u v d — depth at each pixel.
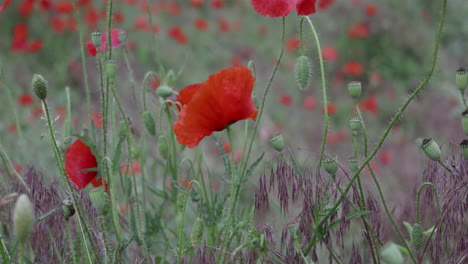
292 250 1.15
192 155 1.80
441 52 3.02
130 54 2.71
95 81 2.76
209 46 3.38
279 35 3.55
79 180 1.22
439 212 1.16
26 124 2.08
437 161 1.20
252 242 1.15
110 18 1.24
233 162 1.14
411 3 3.47
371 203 1.18
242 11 3.77
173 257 1.28
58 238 1.19
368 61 3.27
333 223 1.15
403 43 3.28
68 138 1.23
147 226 1.29
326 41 3.37
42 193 1.18
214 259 1.16
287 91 2.78
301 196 1.18
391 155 1.70
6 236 1.18
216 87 1.11
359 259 1.17
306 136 2.33
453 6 3.43
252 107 1.14
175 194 1.32
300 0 1.15
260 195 1.16
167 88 1.31
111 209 1.24
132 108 1.87
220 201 1.26
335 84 2.87
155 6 3.23
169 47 3.24
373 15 3.39
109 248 1.19
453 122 1.61
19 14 3.38
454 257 1.15
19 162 1.46
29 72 3.00
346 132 2.32
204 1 3.81
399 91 2.94
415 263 1.16
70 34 3.24
